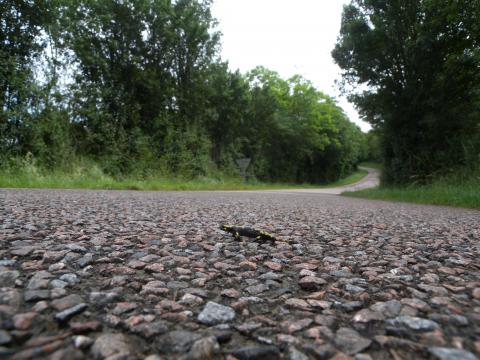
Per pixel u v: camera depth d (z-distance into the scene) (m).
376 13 18.50
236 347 0.95
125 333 1.00
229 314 1.18
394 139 19.00
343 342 0.98
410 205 9.88
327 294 1.46
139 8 21.11
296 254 2.35
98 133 19.52
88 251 2.08
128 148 20.73
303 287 1.57
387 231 3.68
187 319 1.13
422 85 17.31
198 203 7.06
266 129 39.50
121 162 19.83
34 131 14.88
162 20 23.06
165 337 0.98
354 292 1.49
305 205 7.90
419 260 2.21
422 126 17.67
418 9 16.41
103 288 1.41
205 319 1.13
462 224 4.67
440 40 15.80
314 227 3.87
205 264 1.95
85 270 1.67
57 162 15.52
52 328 0.99
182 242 2.57
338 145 53.66
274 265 1.98
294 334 1.04
